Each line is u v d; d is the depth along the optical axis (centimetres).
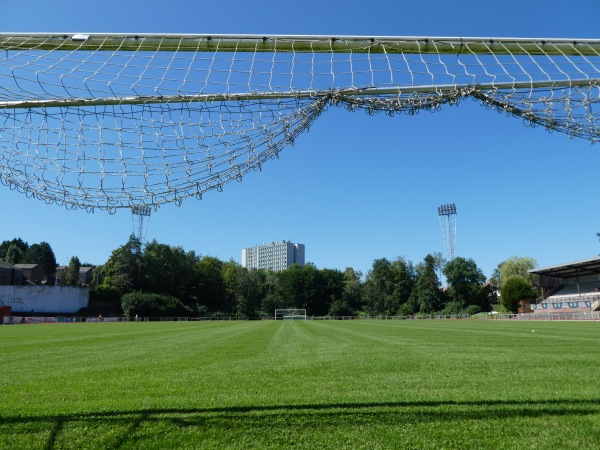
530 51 437
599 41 439
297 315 9412
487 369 950
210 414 588
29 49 406
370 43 418
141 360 1194
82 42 412
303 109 413
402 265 10106
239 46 417
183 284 8781
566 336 1959
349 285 10844
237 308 9506
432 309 9231
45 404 655
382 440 488
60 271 9838
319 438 498
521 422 536
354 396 689
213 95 398
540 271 6938
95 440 495
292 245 17788
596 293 6325
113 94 394
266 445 479
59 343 1831
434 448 464
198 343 1794
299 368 1005
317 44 417
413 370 951
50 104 394
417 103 414
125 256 7925
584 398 651
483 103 423
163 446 478
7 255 9894
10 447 478
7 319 5166
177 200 424
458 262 8950
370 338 1995
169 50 415
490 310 9094
